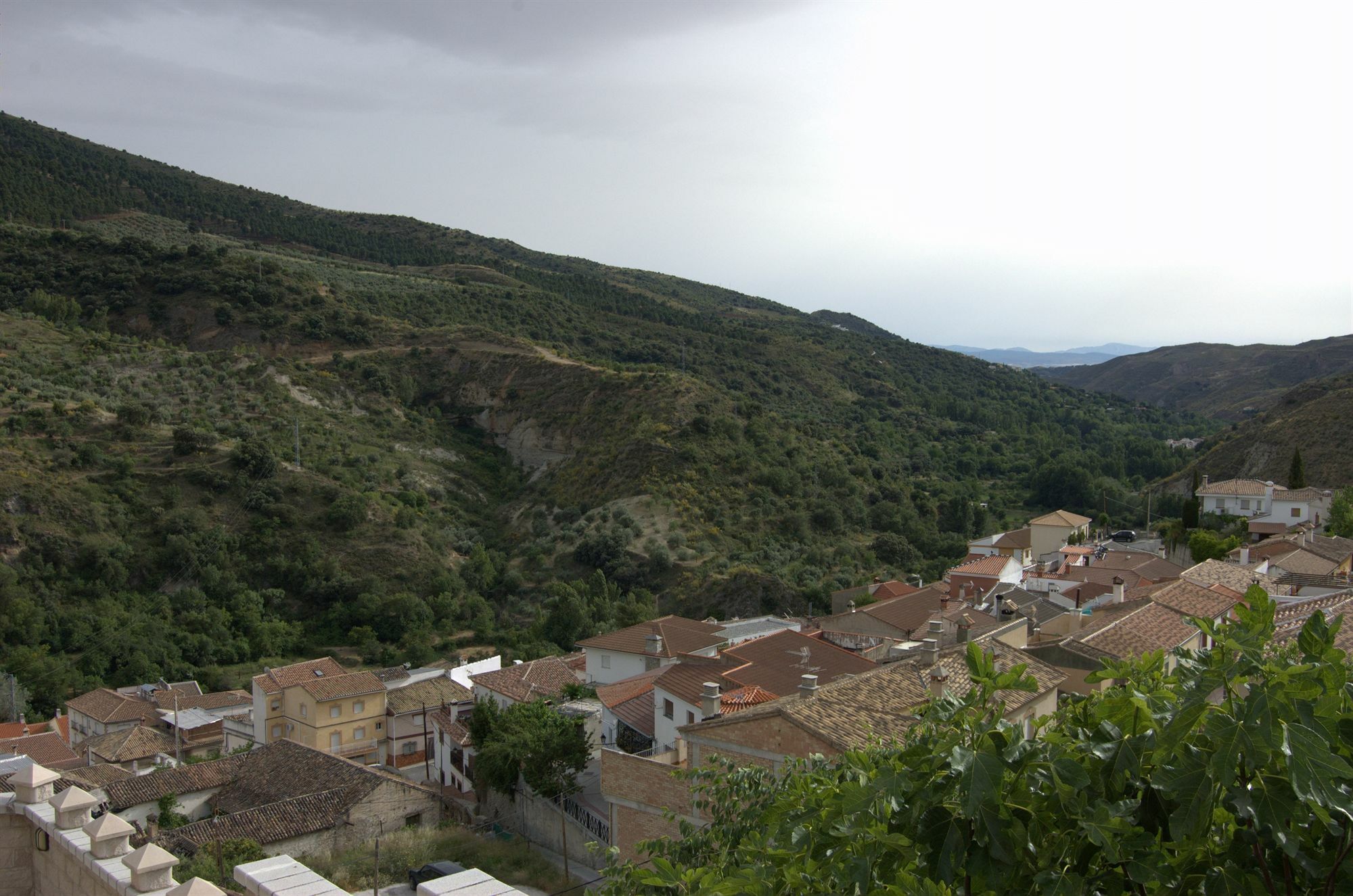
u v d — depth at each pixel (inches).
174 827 1537.9
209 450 3720.5
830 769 458.3
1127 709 293.9
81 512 3196.4
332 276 6560.0
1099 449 6225.4
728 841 502.0
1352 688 276.7
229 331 5088.6
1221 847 266.5
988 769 270.7
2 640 2751.0
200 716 2480.3
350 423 4500.5
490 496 4402.1
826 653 1517.0
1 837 456.4
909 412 6481.3
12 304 5049.2
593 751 1485.0
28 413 3563.0
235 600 3196.4
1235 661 272.2
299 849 1413.6
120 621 2945.4
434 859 1318.9
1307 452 4033.0
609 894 451.2
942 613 1900.8
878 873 285.0
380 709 2231.8
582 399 4690.0
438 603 3346.5
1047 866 275.3
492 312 6545.3
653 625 2043.6
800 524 3735.2
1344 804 237.8
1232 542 2461.9
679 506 3754.9
